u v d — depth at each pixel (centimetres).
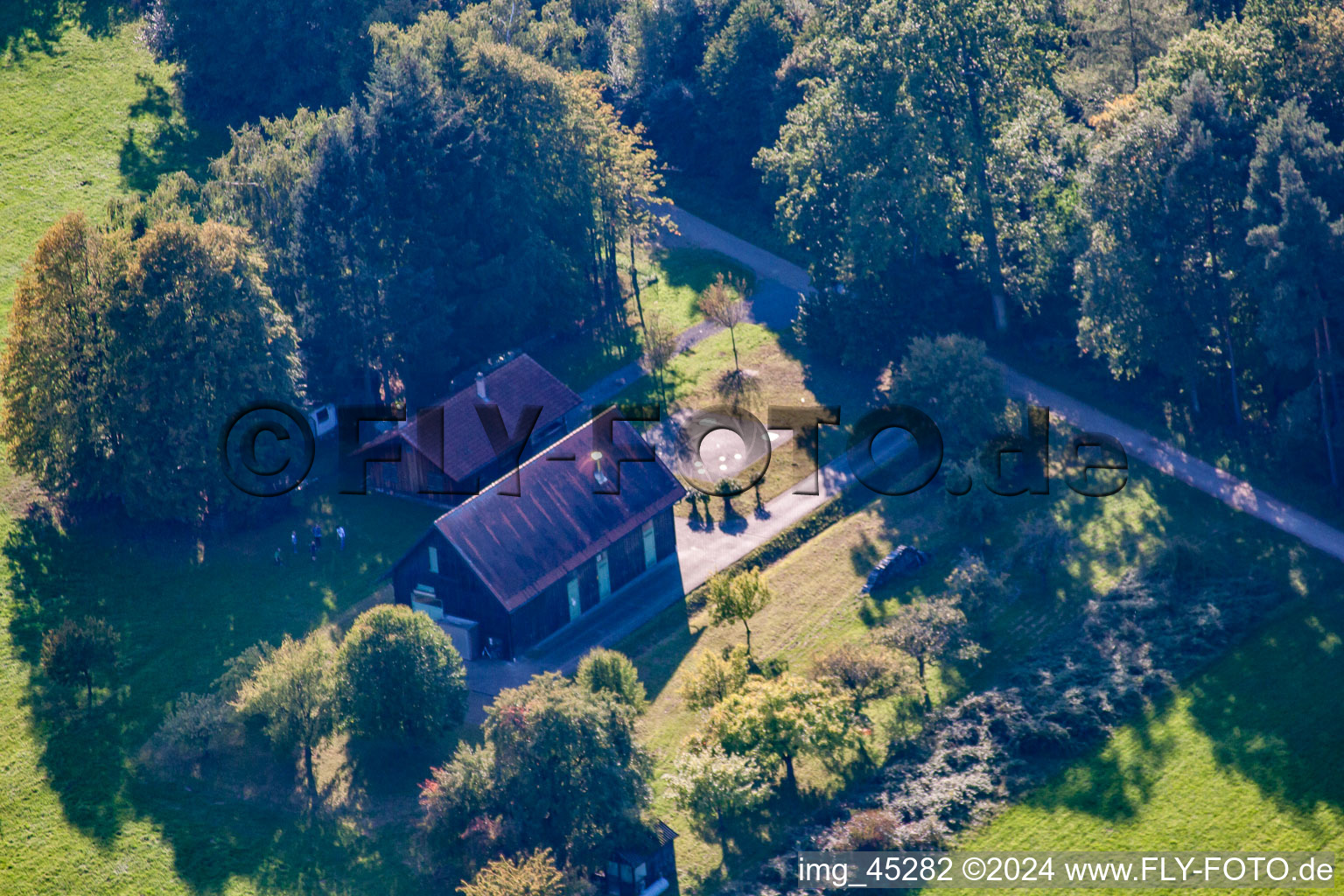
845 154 9462
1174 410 8494
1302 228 7412
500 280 9244
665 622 7244
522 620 6994
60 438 7456
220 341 7594
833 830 5938
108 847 5909
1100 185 8200
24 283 7488
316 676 6322
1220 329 8219
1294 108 7681
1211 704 6450
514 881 5312
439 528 6906
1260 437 8156
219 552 7638
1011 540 7662
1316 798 5947
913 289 9356
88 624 6719
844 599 7344
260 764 6331
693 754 6184
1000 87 9281
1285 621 6881
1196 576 7238
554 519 7262
